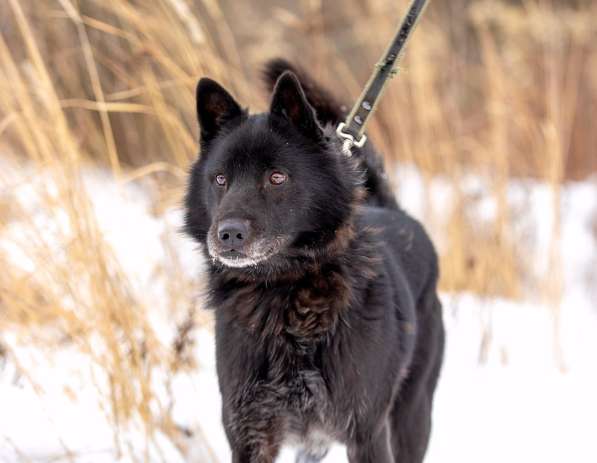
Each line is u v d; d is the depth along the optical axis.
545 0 15.17
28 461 5.90
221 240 4.88
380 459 5.21
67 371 7.16
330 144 5.27
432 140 10.79
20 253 8.52
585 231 13.35
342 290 5.09
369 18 11.41
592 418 7.71
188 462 6.36
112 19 9.27
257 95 8.90
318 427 5.30
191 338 7.61
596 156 15.27
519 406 7.92
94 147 9.73
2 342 6.96
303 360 5.13
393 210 6.53
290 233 5.11
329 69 11.44
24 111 7.04
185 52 7.80
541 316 10.26
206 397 7.21
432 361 6.30
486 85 12.41
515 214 11.12
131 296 7.01
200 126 5.47
